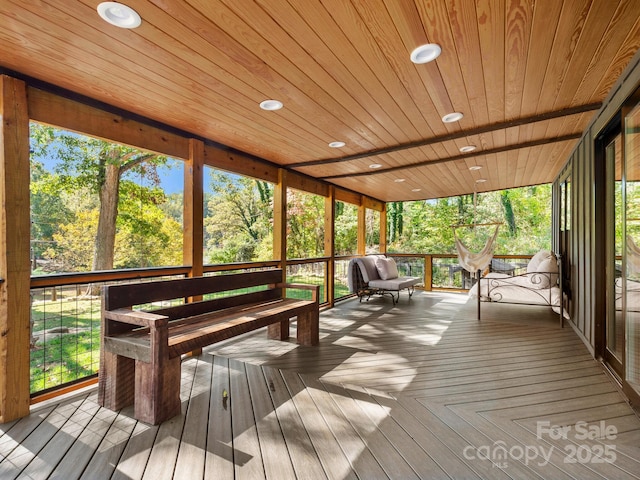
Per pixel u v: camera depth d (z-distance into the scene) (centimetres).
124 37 175
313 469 157
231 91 241
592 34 174
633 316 221
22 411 207
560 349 333
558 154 419
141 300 243
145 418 201
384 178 546
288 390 242
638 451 168
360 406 218
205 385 251
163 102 260
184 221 333
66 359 398
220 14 156
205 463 162
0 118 200
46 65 204
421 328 421
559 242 541
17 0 144
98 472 156
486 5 152
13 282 204
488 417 203
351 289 602
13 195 204
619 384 246
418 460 163
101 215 775
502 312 517
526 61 201
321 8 152
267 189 1262
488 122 304
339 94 246
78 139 759
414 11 155
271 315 288
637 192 217
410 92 241
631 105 210
